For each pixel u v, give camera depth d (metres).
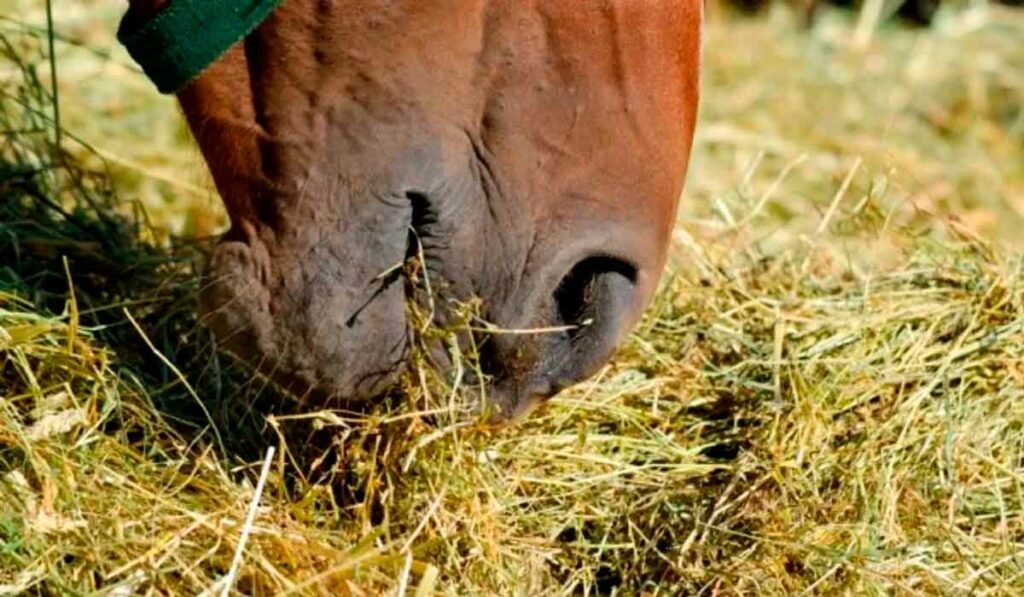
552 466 2.47
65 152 3.11
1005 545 2.39
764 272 3.10
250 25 1.95
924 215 3.27
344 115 1.95
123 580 2.04
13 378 2.41
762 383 2.71
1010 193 4.47
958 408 2.64
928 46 5.44
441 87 1.93
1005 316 2.85
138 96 4.04
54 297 2.73
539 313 1.99
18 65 3.21
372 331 1.98
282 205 1.99
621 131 1.98
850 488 2.47
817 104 5.01
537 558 2.31
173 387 2.53
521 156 1.95
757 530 2.37
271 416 2.18
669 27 1.98
